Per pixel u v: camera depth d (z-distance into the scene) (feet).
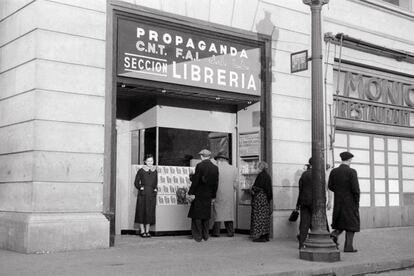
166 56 36.70
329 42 47.09
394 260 30.63
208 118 42.78
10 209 32.73
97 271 24.59
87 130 32.81
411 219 53.98
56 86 31.81
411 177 54.90
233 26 40.40
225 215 39.78
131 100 41.98
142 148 41.22
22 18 32.89
